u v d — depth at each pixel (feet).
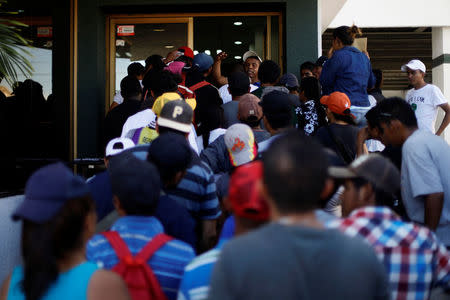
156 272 11.69
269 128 20.79
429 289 11.28
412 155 16.14
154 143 15.07
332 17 64.54
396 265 10.96
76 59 40.93
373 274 8.30
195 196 17.26
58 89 38.63
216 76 37.88
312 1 41.14
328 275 7.94
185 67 29.84
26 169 31.42
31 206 9.07
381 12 82.17
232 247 8.20
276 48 43.57
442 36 84.12
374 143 32.24
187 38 43.86
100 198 15.51
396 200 18.20
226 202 11.34
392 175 12.00
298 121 28.91
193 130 23.40
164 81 24.75
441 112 84.43
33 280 8.90
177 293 11.80
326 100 24.12
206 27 44.01
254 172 10.07
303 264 7.92
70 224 9.15
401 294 11.02
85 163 29.50
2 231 21.34
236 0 41.24
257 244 8.06
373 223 11.16
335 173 12.15
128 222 11.99
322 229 8.30
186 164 15.11
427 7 81.71
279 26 43.57
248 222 10.05
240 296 7.87
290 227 8.13
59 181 9.18
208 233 17.78
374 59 130.00
